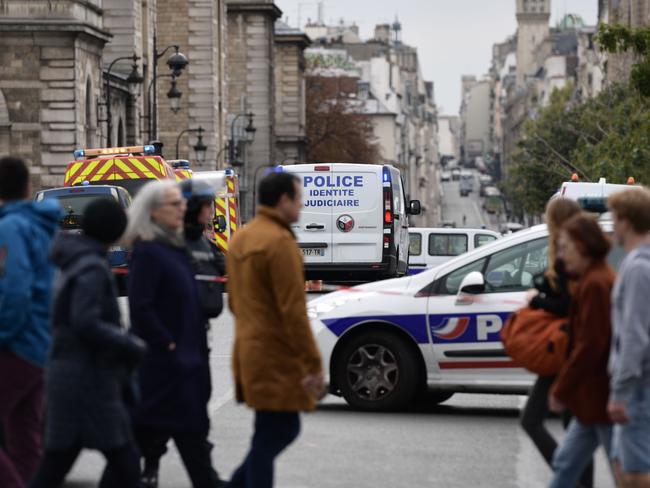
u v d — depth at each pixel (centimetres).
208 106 10975
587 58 19238
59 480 1261
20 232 1320
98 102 7762
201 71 10994
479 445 1841
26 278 1312
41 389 1389
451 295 2070
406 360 2088
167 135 11019
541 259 2050
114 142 8494
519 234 2080
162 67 11019
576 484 1328
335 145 16625
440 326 2062
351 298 2120
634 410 1164
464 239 5678
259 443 1307
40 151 7338
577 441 1277
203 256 1530
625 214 1183
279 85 15212
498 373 2042
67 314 1236
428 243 5672
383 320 2089
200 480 1415
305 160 15825
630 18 11888
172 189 1396
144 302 1375
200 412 1402
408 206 4978
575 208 1458
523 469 1678
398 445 1831
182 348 1386
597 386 1238
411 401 2250
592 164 9012
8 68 7319
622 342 1148
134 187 5009
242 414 2078
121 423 1249
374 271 4312
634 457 1164
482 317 2044
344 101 16962
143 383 1381
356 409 2127
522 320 1462
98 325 1213
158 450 1470
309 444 1830
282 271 1278
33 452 1390
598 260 1248
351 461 1714
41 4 7281
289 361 1291
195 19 10969
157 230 1394
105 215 1242
